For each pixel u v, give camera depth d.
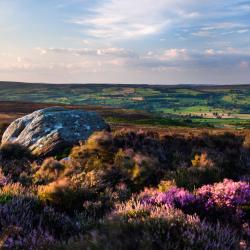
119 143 14.93
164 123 86.62
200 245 5.07
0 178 11.19
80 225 6.67
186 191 8.12
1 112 100.81
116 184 10.72
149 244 4.86
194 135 17.25
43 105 136.00
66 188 8.52
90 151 13.59
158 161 12.94
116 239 5.11
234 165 13.42
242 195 7.74
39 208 7.52
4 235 5.45
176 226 5.52
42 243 5.34
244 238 6.12
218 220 6.59
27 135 19.72
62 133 18.66
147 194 8.43
